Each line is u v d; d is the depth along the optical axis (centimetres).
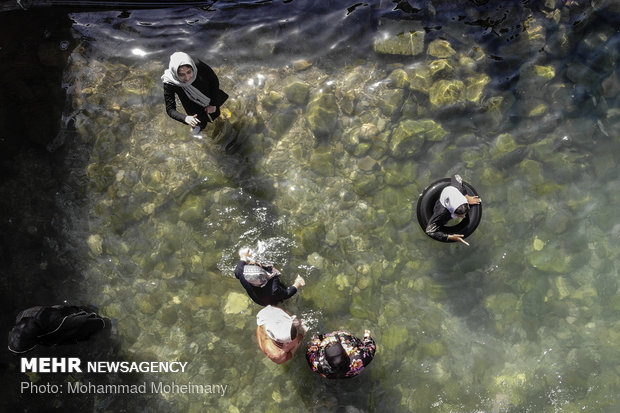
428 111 648
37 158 652
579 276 600
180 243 618
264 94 659
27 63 674
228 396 569
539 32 669
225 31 688
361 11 684
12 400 575
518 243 612
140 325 596
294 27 685
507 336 580
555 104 652
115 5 698
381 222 616
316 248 610
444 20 675
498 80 657
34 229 631
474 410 550
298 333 557
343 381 562
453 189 530
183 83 532
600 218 618
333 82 661
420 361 570
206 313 595
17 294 610
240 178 636
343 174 633
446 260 605
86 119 660
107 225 629
